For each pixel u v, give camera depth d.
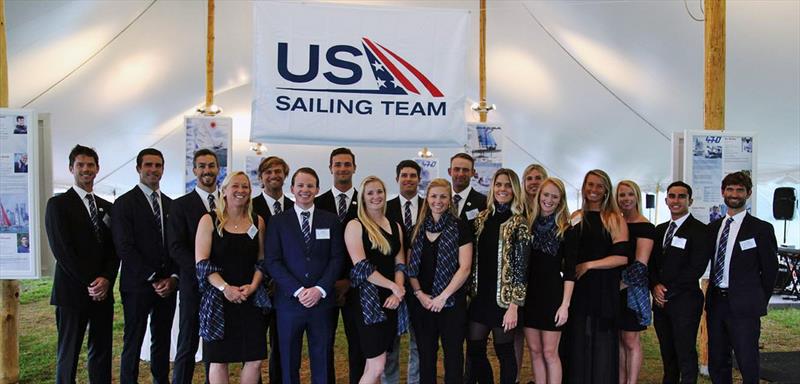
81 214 3.69
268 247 3.49
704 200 4.70
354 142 4.32
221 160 4.86
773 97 6.33
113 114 8.41
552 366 3.63
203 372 4.92
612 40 6.28
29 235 4.09
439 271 3.49
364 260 3.45
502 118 10.21
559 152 11.04
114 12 5.52
